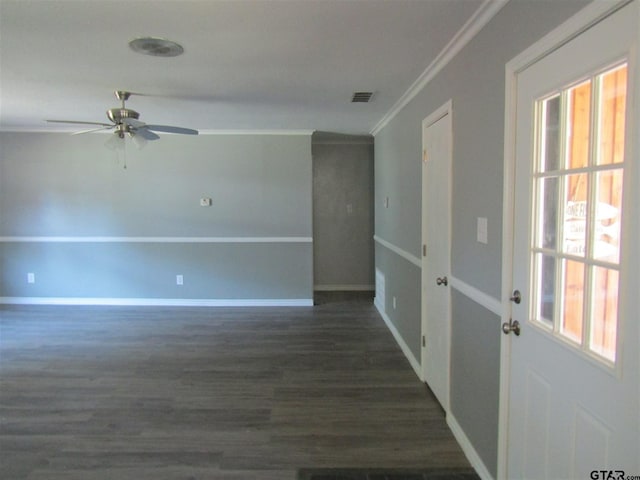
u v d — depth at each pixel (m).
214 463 2.42
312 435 2.70
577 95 1.42
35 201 5.87
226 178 5.84
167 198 5.86
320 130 5.66
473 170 2.30
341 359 3.97
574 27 1.40
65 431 2.75
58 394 3.26
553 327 1.59
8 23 2.24
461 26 2.26
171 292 5.97
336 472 2.34
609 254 1.30
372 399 3.17
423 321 3.43
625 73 1.21
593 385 1.35
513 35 1.82
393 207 4.59
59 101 4.00
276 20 2.20
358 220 6.93
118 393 3.28
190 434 2.71
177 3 2.02
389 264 4.89
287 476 2.31
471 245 2.35
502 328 1.90
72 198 5.85
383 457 2.47
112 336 4.63
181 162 5.82
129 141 5.77
